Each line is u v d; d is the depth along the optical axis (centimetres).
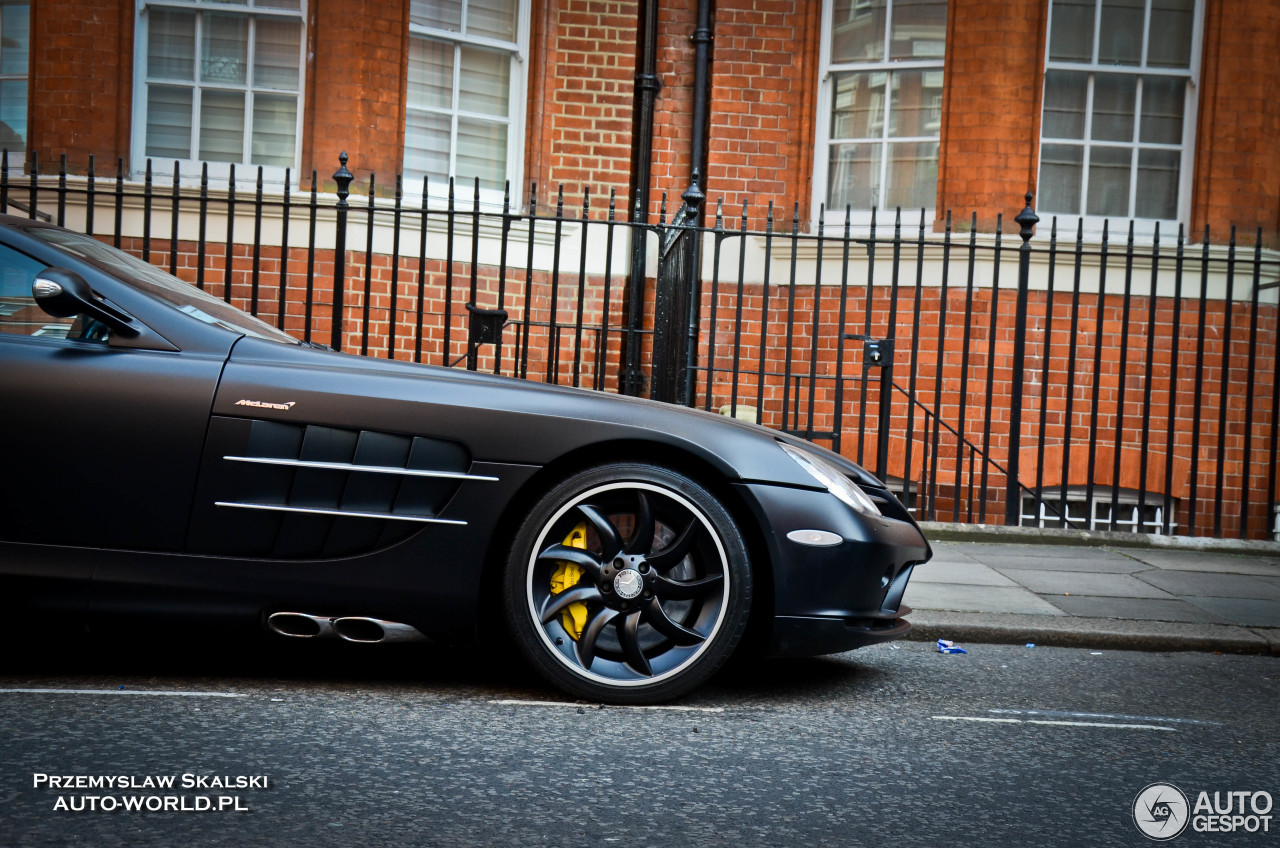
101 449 322
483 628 345
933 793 273
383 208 665
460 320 866
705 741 306
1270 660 464
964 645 467
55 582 321
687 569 345
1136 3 856
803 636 341
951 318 838
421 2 871
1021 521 829
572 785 265
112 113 830
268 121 845
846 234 691
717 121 897
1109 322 834
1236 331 834
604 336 680
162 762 265
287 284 828
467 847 224
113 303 335
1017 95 831
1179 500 831
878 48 882
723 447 341
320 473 329
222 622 329
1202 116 845
